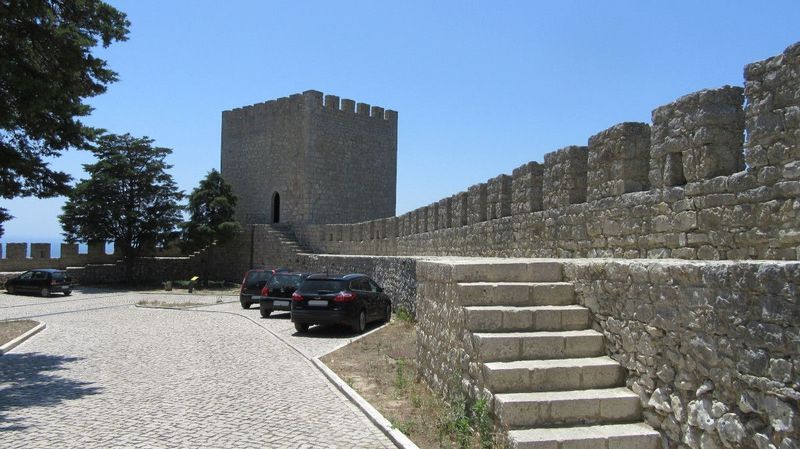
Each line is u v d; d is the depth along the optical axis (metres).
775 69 6.71
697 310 5.12
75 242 42.16
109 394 9.08
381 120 49.97
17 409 8.16
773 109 6.74
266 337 16.09
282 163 46.19
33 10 11.52
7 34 11.62
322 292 16.67
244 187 49.25
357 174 48.00
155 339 15.57
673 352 5.48
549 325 7.05
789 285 4.16
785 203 6.58
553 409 5.94
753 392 4.46
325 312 16.33
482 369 6.57
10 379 10.27
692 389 5.21
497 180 15.58
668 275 5.55
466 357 7.15
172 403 8.51
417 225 24.95
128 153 42.25
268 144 47.34
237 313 23.14
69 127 13.74
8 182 14.48
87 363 11.87
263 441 6.76
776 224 6.69
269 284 21.50
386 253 29.95
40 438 6.82
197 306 26.72
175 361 12.11
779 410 4.20
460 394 7.34
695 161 7.95
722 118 7.72
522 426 5.89
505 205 15.37
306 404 8.52
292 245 41.31
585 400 5.97
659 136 8.71
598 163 10.44
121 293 36.66
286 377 10.51
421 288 10.05
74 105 13.65
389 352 12.91
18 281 34.34
